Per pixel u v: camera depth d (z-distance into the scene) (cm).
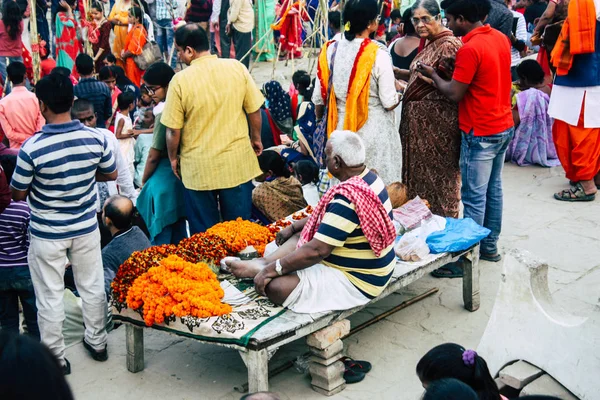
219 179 518
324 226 383
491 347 378
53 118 400
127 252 490
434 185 563
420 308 496
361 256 398
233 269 426
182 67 1228
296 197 585
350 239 395
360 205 382
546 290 363
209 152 512
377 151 545
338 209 383
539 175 763
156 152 538
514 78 953
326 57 551
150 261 424
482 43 506
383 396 395
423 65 531
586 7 622
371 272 401
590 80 641
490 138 522
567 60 639
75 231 414
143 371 434
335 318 400
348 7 527
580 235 605
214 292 400
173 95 496
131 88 876
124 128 740
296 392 402
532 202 687
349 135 394
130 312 415
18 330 461
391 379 412
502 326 372
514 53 950
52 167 396
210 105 504
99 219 586
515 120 765
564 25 639
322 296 395
